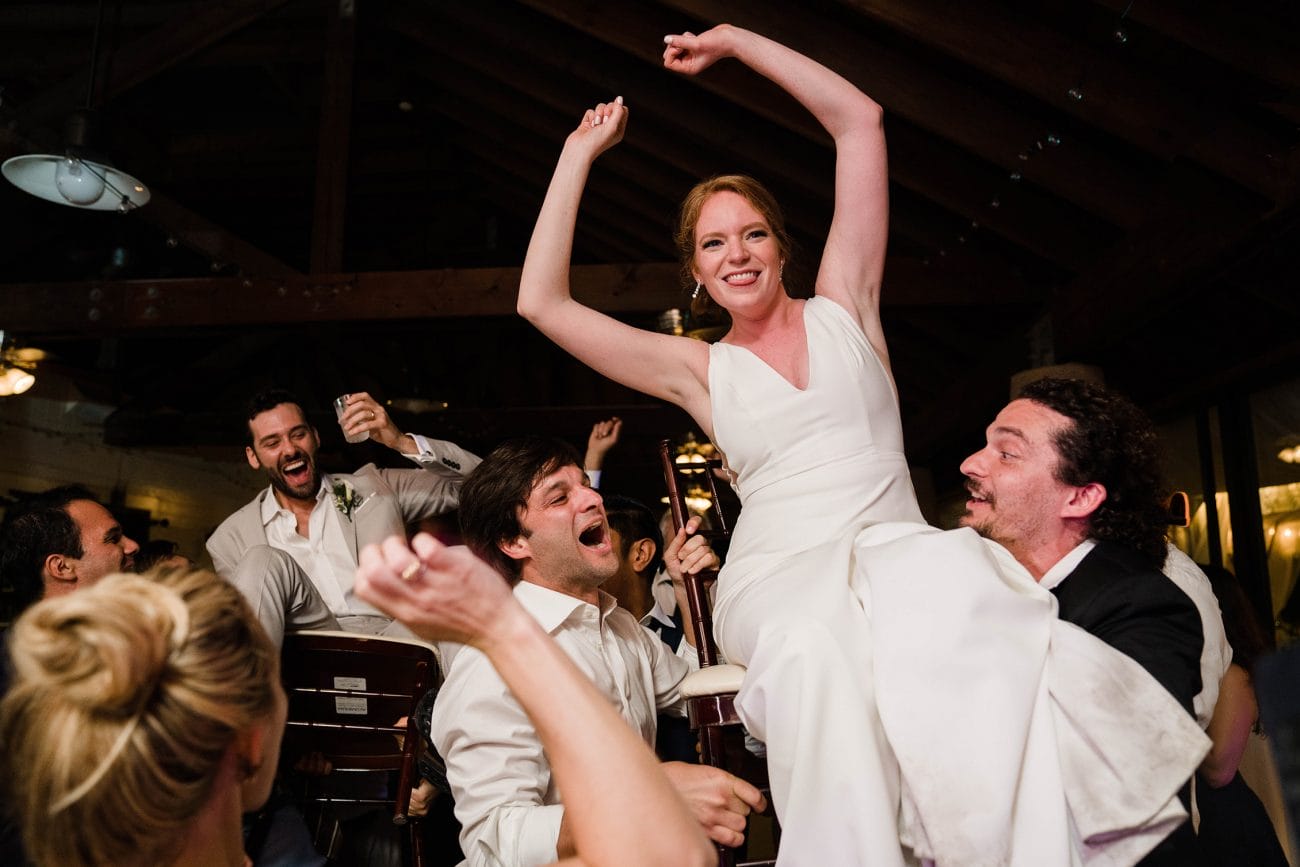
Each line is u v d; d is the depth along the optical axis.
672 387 2.11
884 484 1.94
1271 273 4.48
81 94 6.73
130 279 7.27
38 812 0.68
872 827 1.38
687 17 5.46
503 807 1.62
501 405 10.59
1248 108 3.81
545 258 2.07
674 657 2.16
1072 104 4.01
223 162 8.94
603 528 1.94
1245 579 5.32
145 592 0.72
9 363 7.84
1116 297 4.70
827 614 1.58
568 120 7.51
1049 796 1.39
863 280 2.15
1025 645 1.48
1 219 7.72
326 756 2.27
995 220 5.22
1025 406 1.81
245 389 10.10
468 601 0.79
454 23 7.22
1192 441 5.88
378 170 9.56
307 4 7.34
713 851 0.83
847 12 4.72
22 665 0.68
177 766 0.68
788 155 5.91
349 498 3.40
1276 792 2.35
